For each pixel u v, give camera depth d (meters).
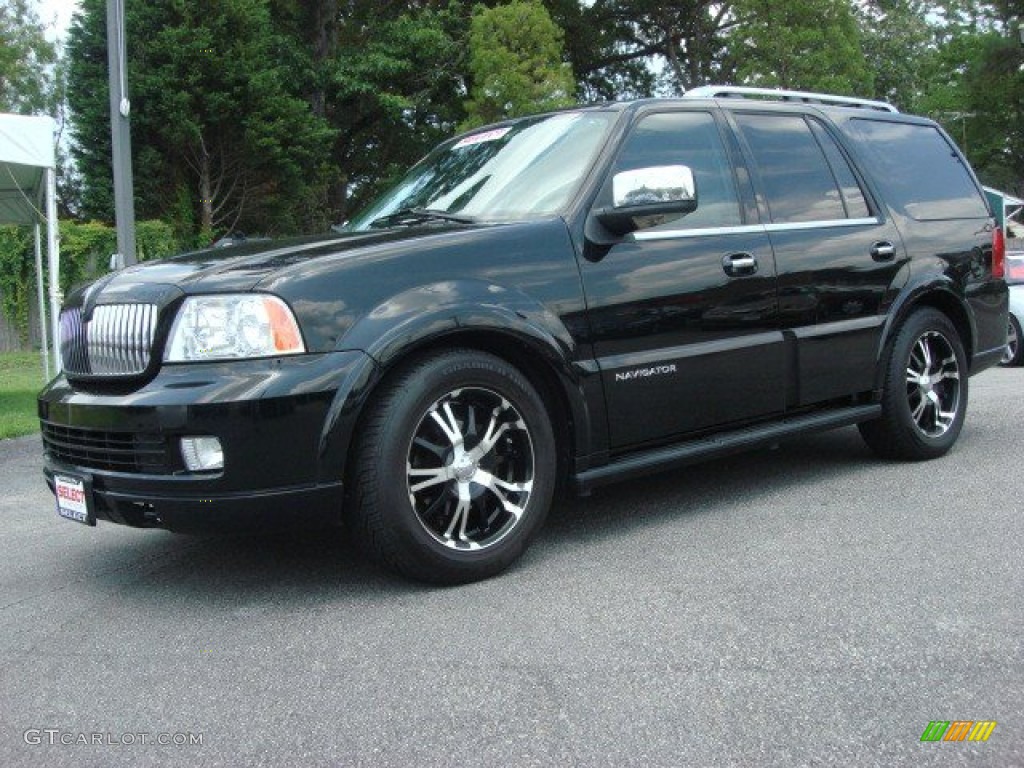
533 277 3.71
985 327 5.67
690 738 2.41
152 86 20.20
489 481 3.62
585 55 32.97
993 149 45.84
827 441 6.03
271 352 3.23
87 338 3.55
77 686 2.86
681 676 2.75
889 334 5.05
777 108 4.93
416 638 3.09
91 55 20.77
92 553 4.28
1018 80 43.03
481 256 3.63
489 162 4.50
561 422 3.86
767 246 4.47
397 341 3.33
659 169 3.81
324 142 24.00
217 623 3.32
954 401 5.47
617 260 3.96
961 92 45.22
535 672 2.81
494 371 3.57
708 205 4.37
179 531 3.28
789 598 3.32
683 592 3.41
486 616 3.25
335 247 3.58
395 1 28.47
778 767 2.27
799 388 4.61
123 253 10.84
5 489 5.77
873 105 5.60
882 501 4.56
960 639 2.94
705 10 32.47
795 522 4.26
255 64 21.44
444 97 28.11
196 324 3.27
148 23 20.80
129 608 3.52
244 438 3.15
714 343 4.24
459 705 2.62
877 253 4.96
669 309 4.07
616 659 2.88
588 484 3.87
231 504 3.18
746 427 4.54
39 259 11.14
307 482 3.24
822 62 26.91
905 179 5.39
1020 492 4.63
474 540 3.61
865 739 2.38
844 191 5.00
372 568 3.84
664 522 4.34
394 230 3.92
